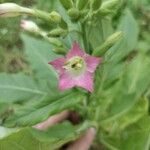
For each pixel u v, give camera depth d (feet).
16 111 0.34
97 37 0.35
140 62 0.45
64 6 0.34
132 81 0.44
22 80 0.40
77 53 0.33
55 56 0.43
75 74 0.34
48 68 0.42
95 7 0.33
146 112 0.44
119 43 0.38
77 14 0.33
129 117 0.45
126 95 0.44
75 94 0.35
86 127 0.42
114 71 0.39
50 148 0.36
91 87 0.33
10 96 0.39
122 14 0.43
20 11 0.34
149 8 0.56
